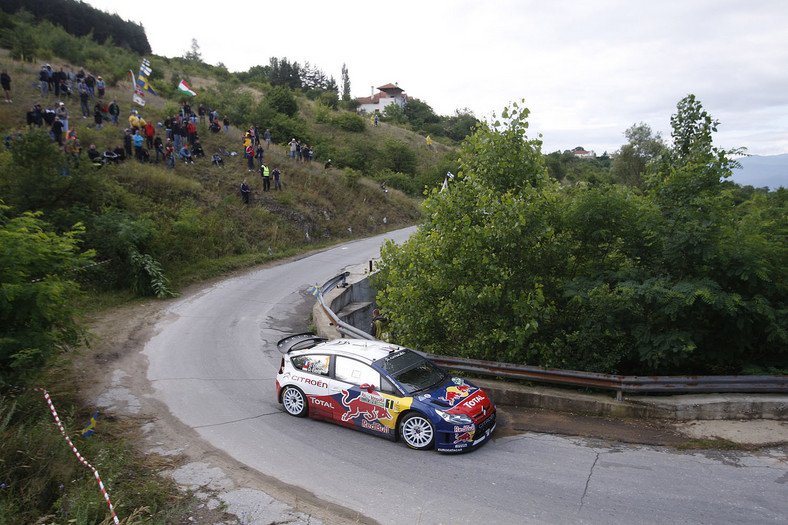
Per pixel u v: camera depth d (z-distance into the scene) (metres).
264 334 14.09
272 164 31.73
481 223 10.93
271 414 8.82
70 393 9.23
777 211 10.59
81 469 6.23
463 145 12.09
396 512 5.80
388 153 48.25
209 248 21.61
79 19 63.09
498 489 6.24
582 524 5.45
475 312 10.86
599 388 9.02
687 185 9.32
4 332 7.73
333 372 8.38
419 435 7.41
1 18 39.19
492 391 9.29
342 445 7.60
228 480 6.52
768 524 5.28
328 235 29.23
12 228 8.46
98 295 16.38
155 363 11.34
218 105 42.41
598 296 9.34
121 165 22.22
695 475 6.33
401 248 12.85
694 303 8.65
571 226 10.48
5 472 5.68
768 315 8.30
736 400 7.89
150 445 7.46
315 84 102.50
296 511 5.83
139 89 30.45
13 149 16.25
